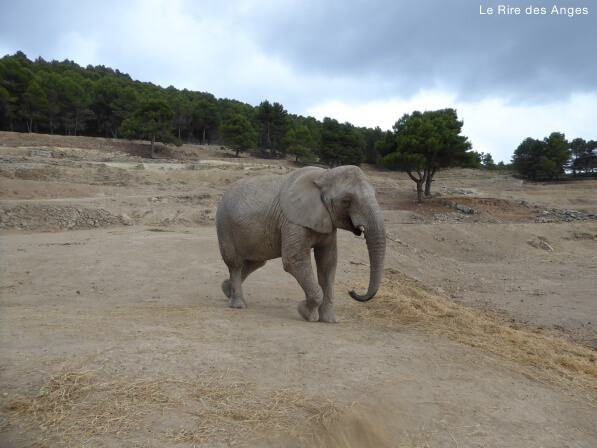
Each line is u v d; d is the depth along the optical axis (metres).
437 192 43.34
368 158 82.94
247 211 7.77
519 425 4.28
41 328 5.71
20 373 4.23
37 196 26.58
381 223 6.65
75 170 34.56
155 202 26.91
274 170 44.69
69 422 3.53
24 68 64.88
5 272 11.67
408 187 49.00
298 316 7.98
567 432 4.31
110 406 3.77
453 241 25.16
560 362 6.77
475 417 4.29
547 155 66.81
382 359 5.48
